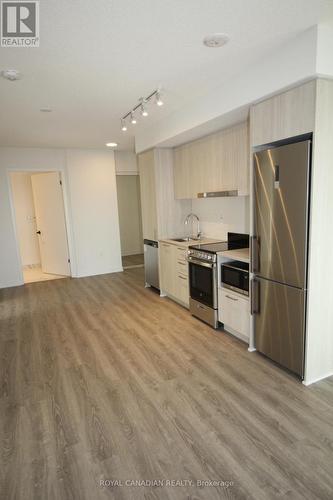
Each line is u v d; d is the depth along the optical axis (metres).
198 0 1.70
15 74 2.56
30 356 3.13
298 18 1.91
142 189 5.19
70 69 2.52
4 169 5.66
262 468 1.72
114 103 3.39
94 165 6.27
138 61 2.42
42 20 1.84
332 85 2.15
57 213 6.32
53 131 4.57
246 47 2.25
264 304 2.79
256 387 2.47
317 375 2.53
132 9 1.76
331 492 1.57
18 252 5.87
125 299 4.86
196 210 4.86
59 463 1.82
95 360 3.01
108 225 6.59
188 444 1.92
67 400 2.41
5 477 1.74
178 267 4.30
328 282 2.43
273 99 2.44
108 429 2.08
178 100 3.36
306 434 1.96
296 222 2.34
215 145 3.67
